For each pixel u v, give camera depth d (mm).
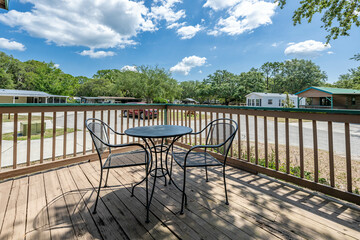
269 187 2031
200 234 1293
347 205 1648
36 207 1644
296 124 9852
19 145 4578
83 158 2832
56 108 2570
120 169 2590
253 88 34469
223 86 34406
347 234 1287
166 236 1276
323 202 1717
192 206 1650
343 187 2396
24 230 1342
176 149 3572
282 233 1297
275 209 1599
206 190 1960
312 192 1897
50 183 2137
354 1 4508
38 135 5973
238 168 2607
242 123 9938
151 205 1668
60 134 6145
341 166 3232
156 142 3873
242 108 2506
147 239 1250
